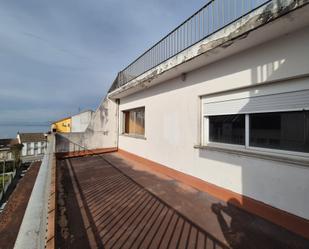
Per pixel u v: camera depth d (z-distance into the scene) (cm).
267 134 365
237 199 400
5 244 371
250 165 375
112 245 285
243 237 299
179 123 581
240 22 326
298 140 321
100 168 748
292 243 281
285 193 317
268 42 346
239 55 399
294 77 314
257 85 376
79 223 346
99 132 1058
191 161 533
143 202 430
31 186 807
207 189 478
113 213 381
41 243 114
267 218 342
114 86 1030
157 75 578
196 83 515
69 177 630
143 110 852
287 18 273
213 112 481
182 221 348
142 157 805
